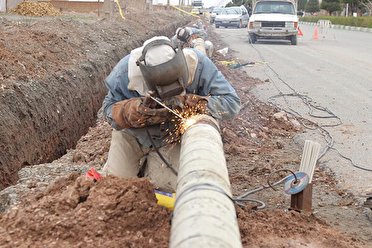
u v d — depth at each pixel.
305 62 17.72
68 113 8.96
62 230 3.47
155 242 3.45
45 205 3.70
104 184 3.82
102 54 12.63
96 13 25.42
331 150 7.44
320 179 6.27
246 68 15.84
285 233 4.28
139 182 3.86
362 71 15.60
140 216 3.61
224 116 4.59
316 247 4.11
